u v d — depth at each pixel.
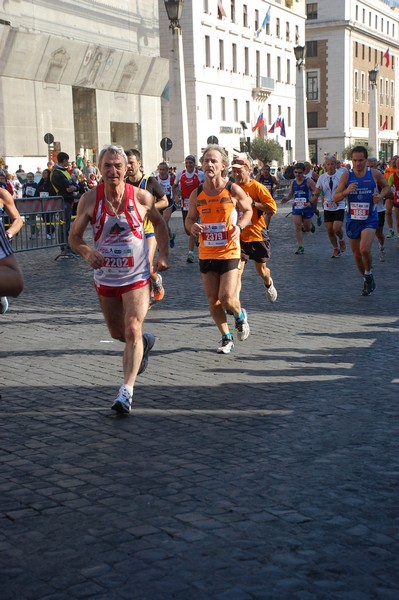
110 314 6.36
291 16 71.75
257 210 10.16
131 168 9.50
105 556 3.72
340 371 7.34
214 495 4.45
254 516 4.16
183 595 3.35
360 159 11.22
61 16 38.19
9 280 5.00
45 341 8.91
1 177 20.73
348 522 4.09
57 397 6.55
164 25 56.53
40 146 37.47
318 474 4.77
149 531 3.98
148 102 48.22
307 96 83.88
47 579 3.51
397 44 96.88
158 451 5.19
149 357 8.01
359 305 10.88
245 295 11.93
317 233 23.89
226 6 59.47
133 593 3.38
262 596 3.34
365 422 5.79
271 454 5.12
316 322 9.71
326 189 16.50
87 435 5.54
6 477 4.76
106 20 42.25
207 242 7.89
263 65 66.31
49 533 3.98
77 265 16.39
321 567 3.60
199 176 16.89
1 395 6.63
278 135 69.69
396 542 3.86
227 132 60.00
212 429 5.65
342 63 82.06
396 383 6.89
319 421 5.82
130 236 6.09
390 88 97.62
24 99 36.22
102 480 4.69
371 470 4.83
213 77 57.66
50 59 36.81
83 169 34.50
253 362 7.73
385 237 21.22
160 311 10.70
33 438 5.49
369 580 3.49
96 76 41.41
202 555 3.71
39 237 17.20
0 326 9.84
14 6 34.62
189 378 7.14
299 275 14.16
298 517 4.15
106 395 6.60
